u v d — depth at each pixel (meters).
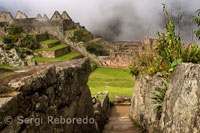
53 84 3.62
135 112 9.88
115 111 14.02
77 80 5.12
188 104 3.57
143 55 9.18
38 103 2.91
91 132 6.49
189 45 5.26
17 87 2.51
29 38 44.72
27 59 39.59
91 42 51.88
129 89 20.36
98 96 14.90
